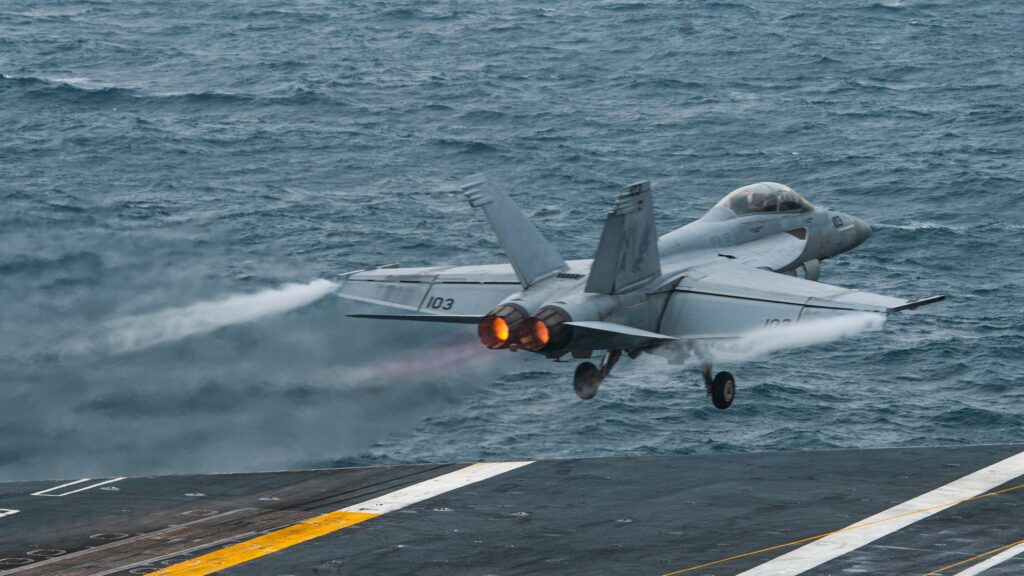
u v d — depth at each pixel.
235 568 93.31
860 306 103.50
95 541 100.62
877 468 113.38
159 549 98.12
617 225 106.50
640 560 91.19
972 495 104.25
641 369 196.00
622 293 109.69
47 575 93.38
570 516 102.44
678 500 105.88
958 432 170.75
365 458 165.62
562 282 111.50
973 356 198.25
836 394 184.88
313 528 102.06
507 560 92.31
